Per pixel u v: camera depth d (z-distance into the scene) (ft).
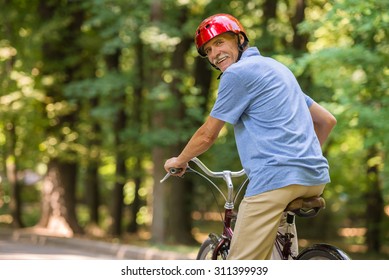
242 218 12.68
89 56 69.92
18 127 72.59
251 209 12.53
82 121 69.46
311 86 53.36
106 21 56.80
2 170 97.14
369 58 37.24
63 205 71.31
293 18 62.49
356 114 38.52
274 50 59.16
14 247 52.34
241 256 12.72
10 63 69.26
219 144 61.67
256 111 12.57
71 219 71.41
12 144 74.59
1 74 68.74
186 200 70.69
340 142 65.46
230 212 14.51
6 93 66.74
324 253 12.78
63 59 68.39
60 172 71.56
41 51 68.23
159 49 55.52
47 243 61.67
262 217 12.46
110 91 60.54
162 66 60.23
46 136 68.95
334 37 40.78
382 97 38.60
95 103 69.15
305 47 59.16
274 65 12.79
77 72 68.95
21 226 78.38
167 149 63.16
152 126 59.98
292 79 12.85
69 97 66.90
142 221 104.53
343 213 87.15
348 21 37.83
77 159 68.80
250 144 12.58
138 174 76.38
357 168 74.23
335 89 40.98
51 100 67.82
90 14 68.95
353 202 80.89
